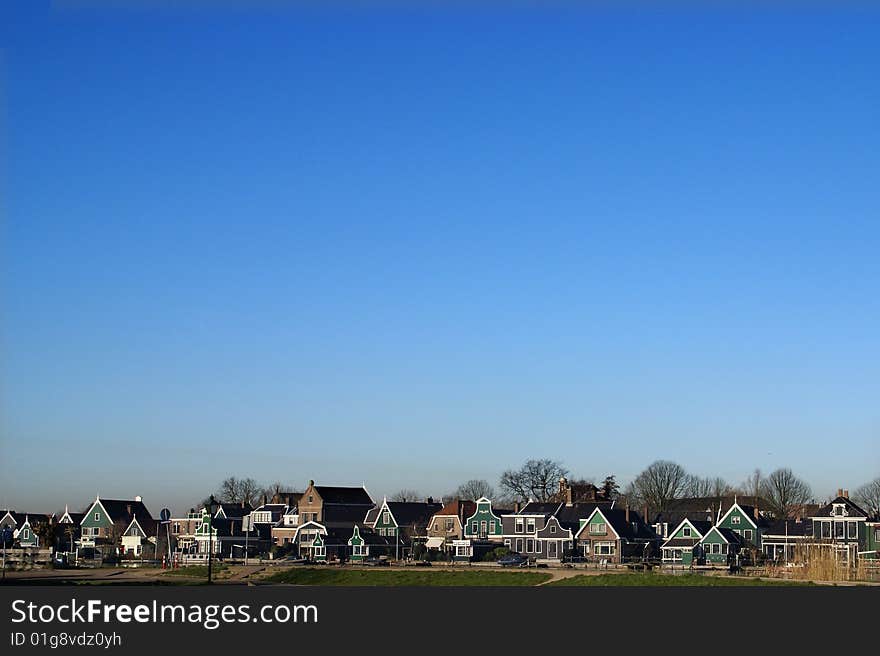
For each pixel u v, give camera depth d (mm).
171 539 175625
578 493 179375
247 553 156875
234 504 199750
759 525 149125
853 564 122812
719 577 105688
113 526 183125
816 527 147750
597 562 138625
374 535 156500
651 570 123750
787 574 115125
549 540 146875
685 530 147000
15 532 181875
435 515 164500
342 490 178125
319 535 157250
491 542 153875
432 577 115500
